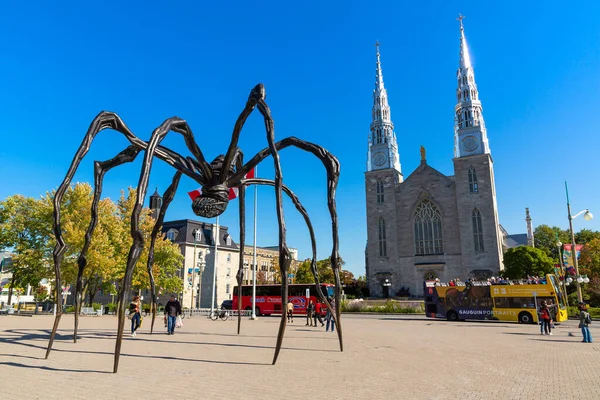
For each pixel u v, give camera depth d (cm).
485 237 6425
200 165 1148
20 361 1056
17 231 4153
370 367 1028
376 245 7138
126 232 4338
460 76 7312
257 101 1011
